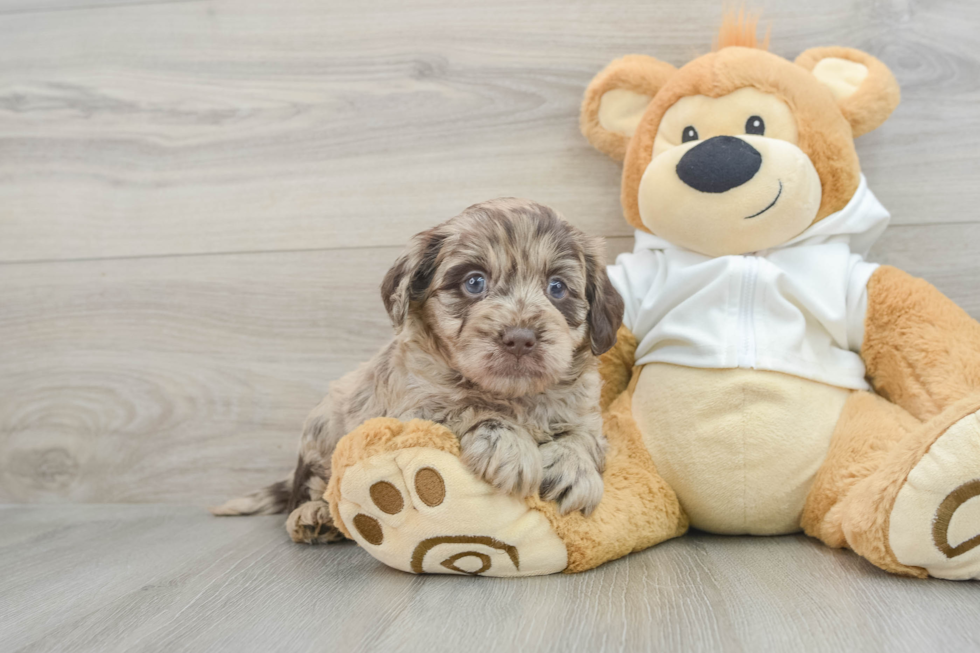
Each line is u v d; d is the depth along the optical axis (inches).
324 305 33.3
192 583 25.1
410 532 24.1
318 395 33.2
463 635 21.8
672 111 28.5
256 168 33.6
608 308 26.8
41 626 22.8
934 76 30.7
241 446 33.6
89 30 34.3
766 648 21.0
